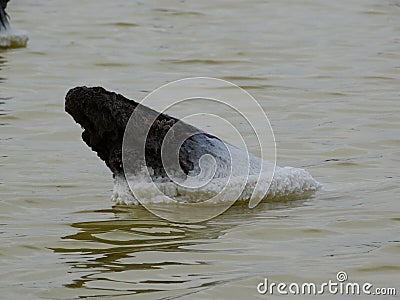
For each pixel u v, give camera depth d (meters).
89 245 24.95
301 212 27.22
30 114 39.62
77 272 23.12
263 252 24.25
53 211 27.80
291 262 23.56
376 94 43.56
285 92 43.78
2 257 24.23
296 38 54.91
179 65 49.41
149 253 24.25
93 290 22.06
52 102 41.66
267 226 26.03
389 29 57.25
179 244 24.88
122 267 23.36
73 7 62.34
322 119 39.19
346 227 25.98
